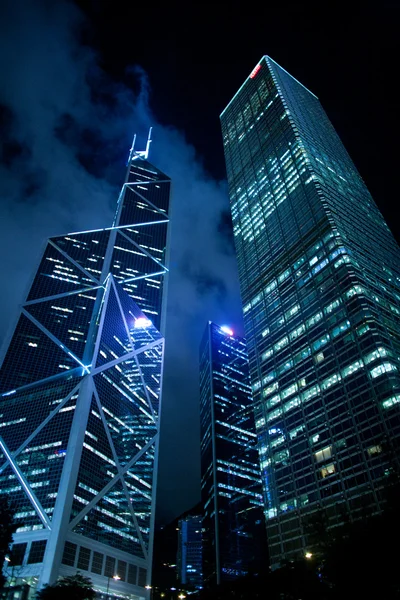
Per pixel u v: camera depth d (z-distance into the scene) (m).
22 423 181.00
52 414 181.00
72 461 160.00
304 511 103.38
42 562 135.38
